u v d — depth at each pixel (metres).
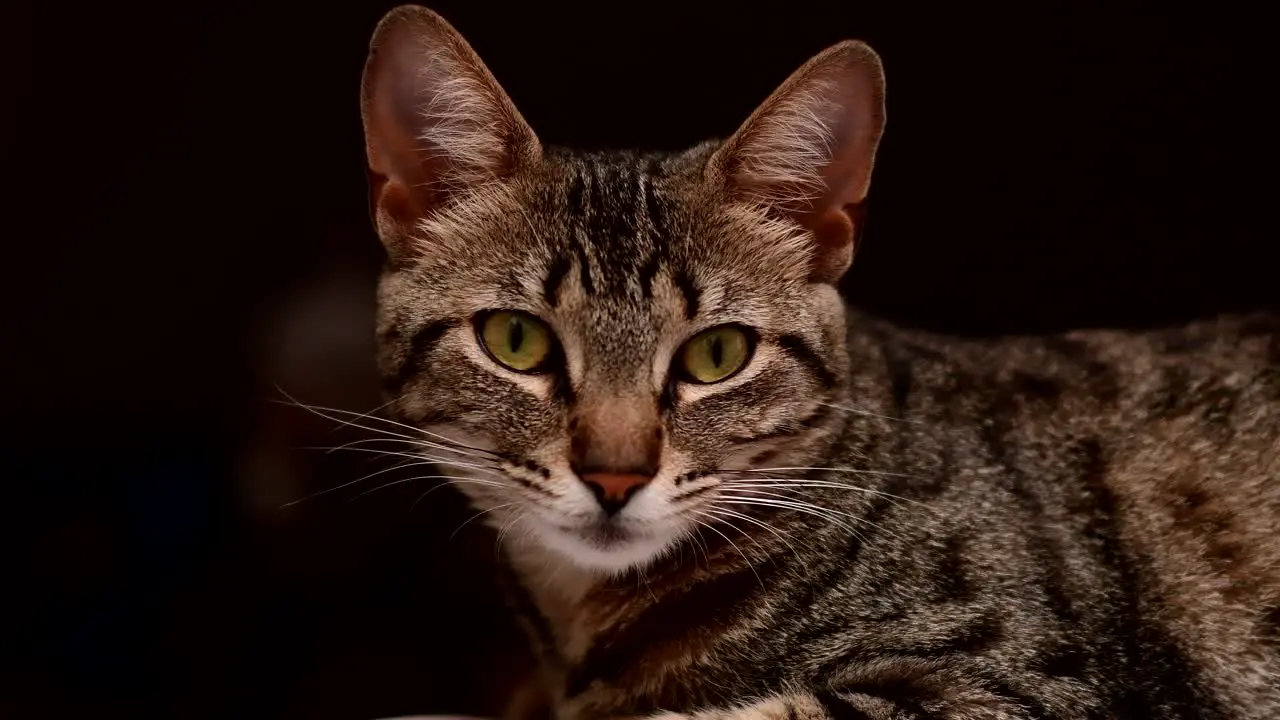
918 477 0.72
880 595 0.70
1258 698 0.72
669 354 0.70
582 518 0.69
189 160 0.94
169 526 0.93
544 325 0.70
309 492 0.91
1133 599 0.72
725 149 0.71
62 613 0.91
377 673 0.90
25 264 0.94
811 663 0.70
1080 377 0.75
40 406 0.95
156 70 0.93
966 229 0.92
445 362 0.71
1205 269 0.91
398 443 0.75
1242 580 0.72
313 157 0.94
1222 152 0.90
